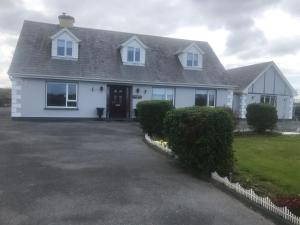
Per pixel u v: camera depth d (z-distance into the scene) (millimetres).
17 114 21359
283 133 19938
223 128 8172
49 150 10820
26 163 8844
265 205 6004
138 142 13461
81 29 26250
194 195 6820
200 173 8422
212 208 6117
